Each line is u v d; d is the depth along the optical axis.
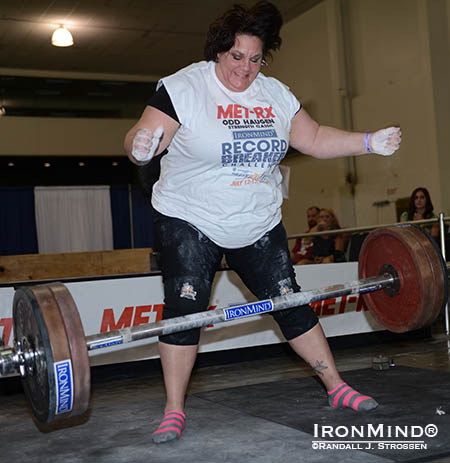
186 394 2.68
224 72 1.97
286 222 10.01
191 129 1.94
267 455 1.75
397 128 2.17
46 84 11.37
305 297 2.07
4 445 2.03
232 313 1.96
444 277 2.11
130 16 9.06
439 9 7.30
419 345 3.85
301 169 9.54
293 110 2.17
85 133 11.57
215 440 1.93
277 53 9.98
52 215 12.16
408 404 2.22
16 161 11.66
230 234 2.04
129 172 12.64
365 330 3.96
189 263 2.02
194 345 2.03
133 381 3.24
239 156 1.97
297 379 2.86
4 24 9.15
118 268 5.66
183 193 2.04
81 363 1.58
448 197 7.13
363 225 8.42
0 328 2.98
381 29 7.98
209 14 9.09
